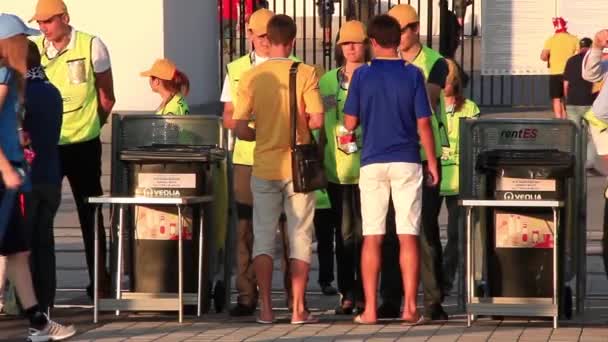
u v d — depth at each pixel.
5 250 26.58
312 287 35.34
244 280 30.38
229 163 31.14
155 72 33.06
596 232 42.94
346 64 30.67
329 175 30.64
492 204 28.39
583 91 56.09
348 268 30.77
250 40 30.98
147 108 55.59
